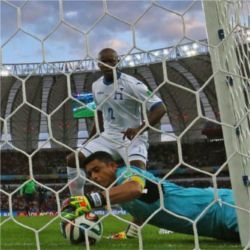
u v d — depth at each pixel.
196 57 24.19
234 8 2.59
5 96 27.70
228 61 2.69
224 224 3.36
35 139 31.23
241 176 2.72
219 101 2.73
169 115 30.12
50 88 27.67
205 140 30.22
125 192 3.13
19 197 21.50
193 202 3.37
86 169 3.31
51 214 18.12
